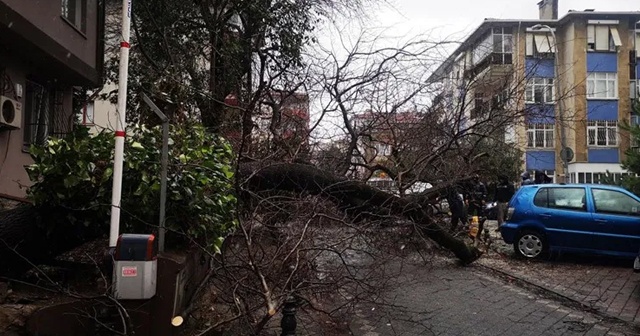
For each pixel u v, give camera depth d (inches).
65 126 553.6
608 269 428.5
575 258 474.0
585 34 1549.0
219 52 592.4
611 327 271.4
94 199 207.8
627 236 432.5
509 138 472.7
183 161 217.2
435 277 376.2
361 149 413.4
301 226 226.2
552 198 462.0
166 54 582.6
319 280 219.8
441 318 277.9
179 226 208.2
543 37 769.6
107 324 168.2
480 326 266.5
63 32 491.2
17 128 431.2
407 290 335.0
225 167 235.9
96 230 215.8
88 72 544.4
